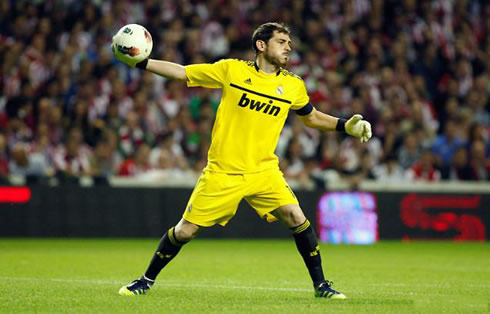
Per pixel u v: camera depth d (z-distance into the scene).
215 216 24.00
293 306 22.00
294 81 24.61
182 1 78.44
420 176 65.94
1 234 58.00
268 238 61.72
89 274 33.03
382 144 69.94
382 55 80.12
